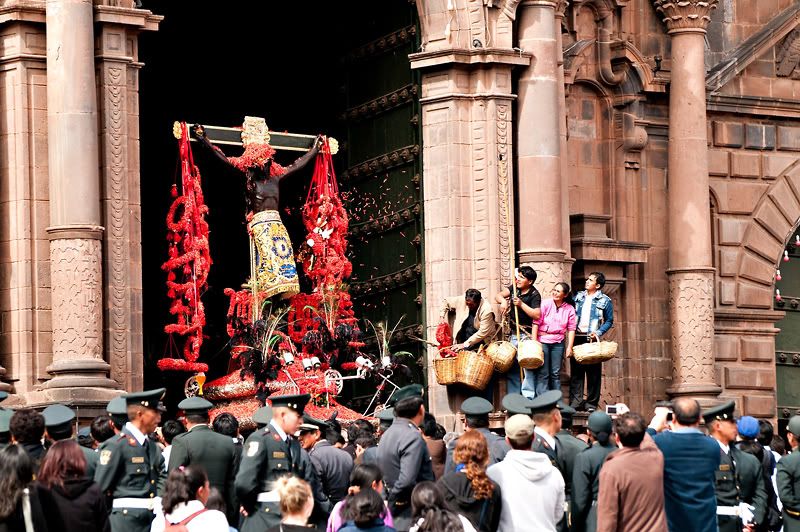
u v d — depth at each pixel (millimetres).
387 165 33656
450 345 31484
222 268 38344
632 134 35625
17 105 28141
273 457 20938
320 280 32531
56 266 27641
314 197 33375
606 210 35656
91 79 27922
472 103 32406
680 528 20609
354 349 31844
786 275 38344
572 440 22469
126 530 20547
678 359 35562
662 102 36375
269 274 31422
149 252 38062
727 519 22766
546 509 19500
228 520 21531
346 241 32906
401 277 33219
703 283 35469
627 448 19797
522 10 32844
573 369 32188
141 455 20766
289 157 37688
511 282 32219
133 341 28266
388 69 33875
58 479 17719
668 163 36094
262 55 38000
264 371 30000
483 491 19016
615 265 35250
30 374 27828
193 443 21141
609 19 35688
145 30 28922
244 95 38344
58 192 27719
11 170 28141
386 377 31469
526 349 30672
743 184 37562
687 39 35750
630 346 35781
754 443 24359
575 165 35344
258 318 31078
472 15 32375
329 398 30984
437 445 23172
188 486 18141
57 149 27766
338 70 35281
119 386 27812
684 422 20797
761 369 37156
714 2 35750
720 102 37094
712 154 37188
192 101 38688
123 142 28453
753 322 37188
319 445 22531
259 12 37625
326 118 35719
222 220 38469
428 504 17641
